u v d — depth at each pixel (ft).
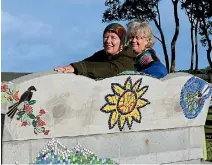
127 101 16.14
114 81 15.65
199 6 85.76
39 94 14.05
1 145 13.69
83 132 15.17
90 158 15.40
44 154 14.44
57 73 14.29
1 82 13.76
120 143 16.21
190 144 18.45
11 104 13.62
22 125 13.91
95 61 17.21
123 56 16.97
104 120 15.62
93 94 15.12
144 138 16.90
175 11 90.02
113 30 16.81
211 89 18.81
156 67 18.02
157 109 17.11
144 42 18.30
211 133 37.58
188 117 18.21
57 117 14.52
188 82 17.89
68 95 14.57
